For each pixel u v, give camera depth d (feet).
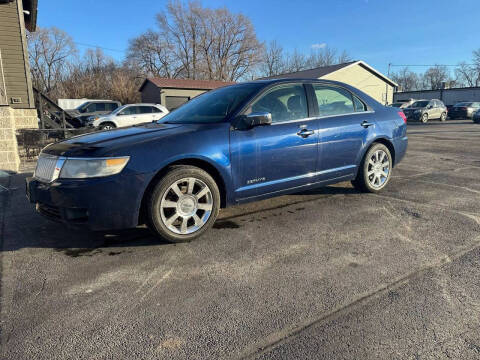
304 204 14.64
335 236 11.13
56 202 9.56
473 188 16.76
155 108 50.42
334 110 14.14
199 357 5.87
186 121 12.42
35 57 165.07
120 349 6.08
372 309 7.14
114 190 9.45
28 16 43.96
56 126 38.91
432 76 221.87
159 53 173.88
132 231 11.85
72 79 139.74
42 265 9.41
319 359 5.78
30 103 35.40
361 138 14.67
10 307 7.41
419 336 6.30
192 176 10.46
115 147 9.69
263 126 11.91
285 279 8.46
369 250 10.02
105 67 171.94
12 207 15.20
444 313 6.95
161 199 10.03
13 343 6.25
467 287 7.91
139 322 6.85
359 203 14.60
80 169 9.45
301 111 13.06
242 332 6.51
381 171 16.01
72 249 10.47
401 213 13.23
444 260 9.28
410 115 83.56
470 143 35.29
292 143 12.47
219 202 11.17
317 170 13.50
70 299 7.71
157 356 5.91
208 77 169.07
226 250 10.21
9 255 10.09
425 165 23.35
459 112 88.12
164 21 164.45
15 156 23.22
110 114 47.24
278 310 7.18
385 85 101.86
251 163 11.62
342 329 6.53
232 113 11.62
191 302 7.53
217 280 8.47
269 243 10.68
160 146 10.05
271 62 179.42
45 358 5.88
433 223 12.08
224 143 11.02
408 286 8.00
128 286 8.25
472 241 10.48
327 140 13.51
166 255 9.94
